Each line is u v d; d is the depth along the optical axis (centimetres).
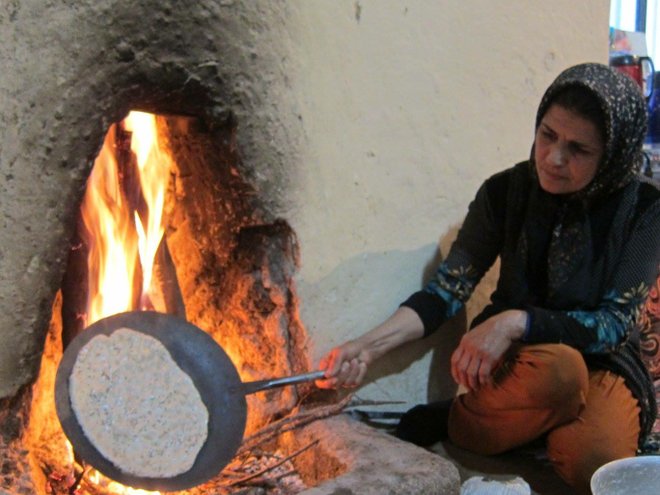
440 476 146
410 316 184
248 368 187
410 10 188
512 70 213
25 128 137
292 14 164
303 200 173
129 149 174
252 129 162
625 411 175
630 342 185
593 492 144
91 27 139
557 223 178
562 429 175
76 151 143
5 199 136
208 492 161
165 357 149
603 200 175
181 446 144
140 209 179
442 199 202
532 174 181
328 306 182
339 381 172
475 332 173
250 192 167
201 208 180
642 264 172
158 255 184
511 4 209
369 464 150
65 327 165
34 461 150
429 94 195
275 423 170
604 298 175
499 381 178
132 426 144
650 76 319
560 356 167
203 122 162
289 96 167
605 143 161
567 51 227
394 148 190
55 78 138
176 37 147
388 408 197
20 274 139
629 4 386
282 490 164
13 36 134
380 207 189
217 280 187
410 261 197
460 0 197
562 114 162
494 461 192
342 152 180
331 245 181
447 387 209
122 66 145
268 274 177
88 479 158
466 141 205
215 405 149
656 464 151
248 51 157
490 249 191
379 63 183
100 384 146
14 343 140
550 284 179
